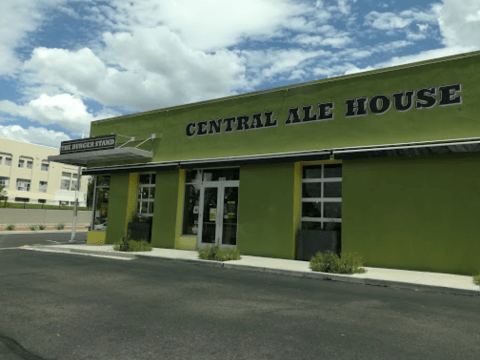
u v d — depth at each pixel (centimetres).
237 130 1288
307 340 419
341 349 391
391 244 959
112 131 1673
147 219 1534
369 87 1045
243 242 1209
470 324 485
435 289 713
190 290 691
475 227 863
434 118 940
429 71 962
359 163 1027
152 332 445
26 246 1497
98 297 626
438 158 924
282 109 1198
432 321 498
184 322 487
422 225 927
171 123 1473
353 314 531
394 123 995
